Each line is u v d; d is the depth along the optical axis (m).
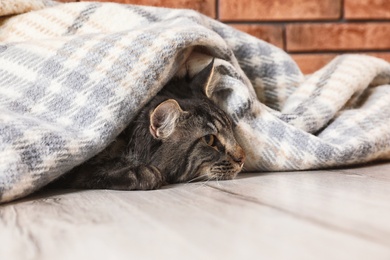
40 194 0.43
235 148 0.53
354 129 0.59
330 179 0.48
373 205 0.33
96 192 0.44
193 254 0.23
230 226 0.27
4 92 0.49
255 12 0.91
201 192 0.42
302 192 0.40
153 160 0.50
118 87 0.47
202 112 0.52
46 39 0.53
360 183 0.45
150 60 0.50
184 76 0.59
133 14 0.64
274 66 0.70
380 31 0.95
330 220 0.28
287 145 0.56
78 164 0.45
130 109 0.48
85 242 0.26
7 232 0.29
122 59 0.49
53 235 0.27
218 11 0.91
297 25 0.93
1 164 0.38
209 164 0.52
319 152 0.55
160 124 0.49
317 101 0.62
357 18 0.94
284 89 0.70
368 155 0.58
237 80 0.57
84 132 0.45
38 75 0.49
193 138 0.52
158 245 0.24
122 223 0.29
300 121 0.59
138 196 0.40
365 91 0.70
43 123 0.43
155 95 0.52
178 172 0.51
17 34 0.61
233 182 0.49
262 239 0.25
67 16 0.62
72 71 0.48
